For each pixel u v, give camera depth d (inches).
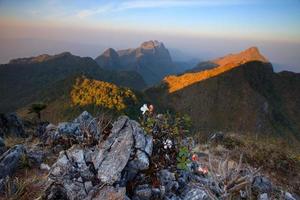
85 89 5182.1
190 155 344.2
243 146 627.5
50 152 364.8
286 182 509.7
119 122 291.9
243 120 5949.8
